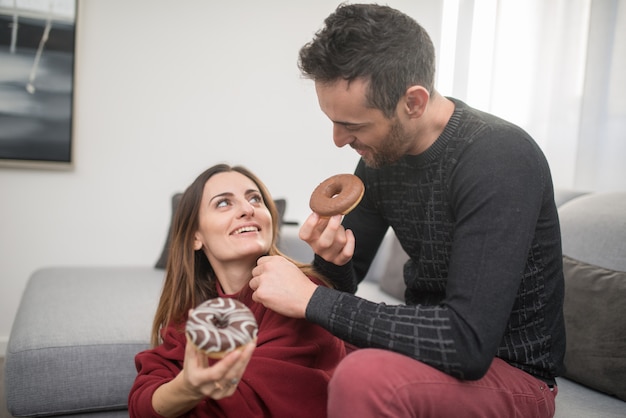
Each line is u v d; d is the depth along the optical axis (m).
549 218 1.11
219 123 3.00
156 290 2.25
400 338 0.95
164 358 1.21
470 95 3.10
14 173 2.74
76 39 2.72
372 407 0.91
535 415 1.08
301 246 2.64
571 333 1.50
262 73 3.04
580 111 2.83
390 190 1.29
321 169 3.19
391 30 1.01
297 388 1.13
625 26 2.68
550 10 2.92
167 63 2.90
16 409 1.57
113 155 2.86
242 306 0.94
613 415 1.30
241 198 1.34
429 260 1.20
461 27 3.11
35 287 2.22
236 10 2.97
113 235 2.91
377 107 1.02
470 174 1.03
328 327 1.00
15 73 2.67
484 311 0.93
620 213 1.71
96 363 1.62
